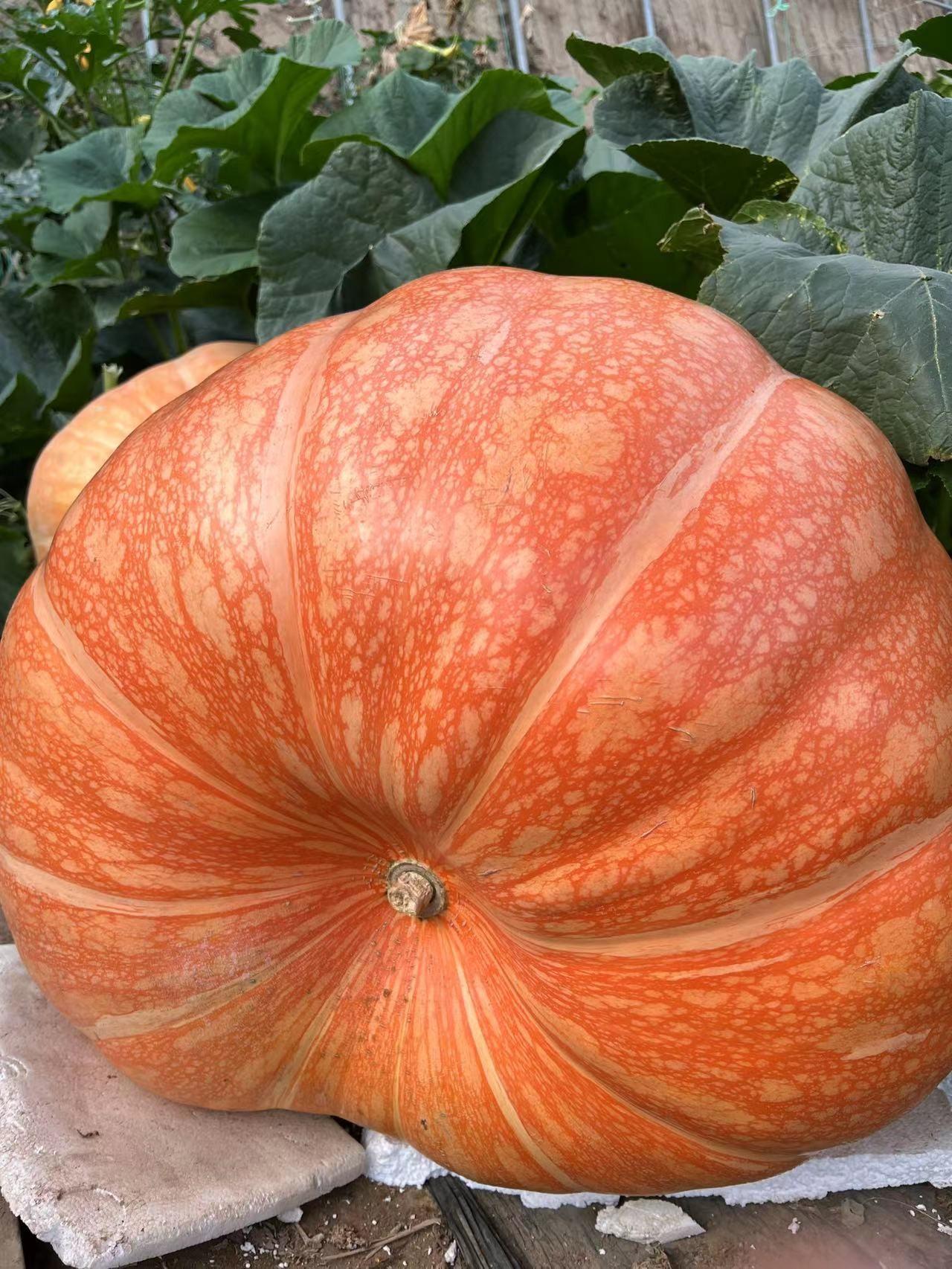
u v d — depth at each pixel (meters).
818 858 0.62
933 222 0.93
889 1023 0.64
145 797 0.71
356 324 0.75
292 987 0.76
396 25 2.17
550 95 1.41
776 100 1.29
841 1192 0.82
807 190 1.01
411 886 0.72
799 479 0.66
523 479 0.63
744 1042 0.64
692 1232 0.79
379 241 1.24
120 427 1.25
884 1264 0.76
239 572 0.67
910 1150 0.80
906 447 0.78
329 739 0.67
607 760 0.61
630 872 0.63
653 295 0.75
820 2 2.86
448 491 0.64
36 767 0.74
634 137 1.27
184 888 0.73
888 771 0.63
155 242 1.78
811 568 0.63
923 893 0.64
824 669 0.63
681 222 0.93
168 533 0.69
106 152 1.67
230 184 1.56
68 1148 0.74
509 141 1.33
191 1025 0.76
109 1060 0.80
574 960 0.67
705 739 0.61
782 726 0.62
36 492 1.26
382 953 0.77
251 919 0.74
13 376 1.61
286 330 1.21
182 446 0.72
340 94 2.16
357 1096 0.78
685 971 0.65
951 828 0.66
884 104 1.22
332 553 0.65
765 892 0.63
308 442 0.68
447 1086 0.73
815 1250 0.78
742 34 2.81
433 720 0.62
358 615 0.64
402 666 0.64
